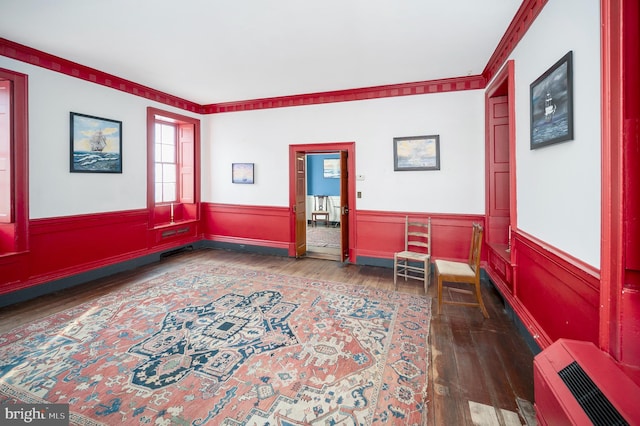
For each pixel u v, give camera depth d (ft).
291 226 18.26
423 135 15.12
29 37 10.54
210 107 20.01
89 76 13.53
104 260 14.44
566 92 6.30
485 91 13.71
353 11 8.88
